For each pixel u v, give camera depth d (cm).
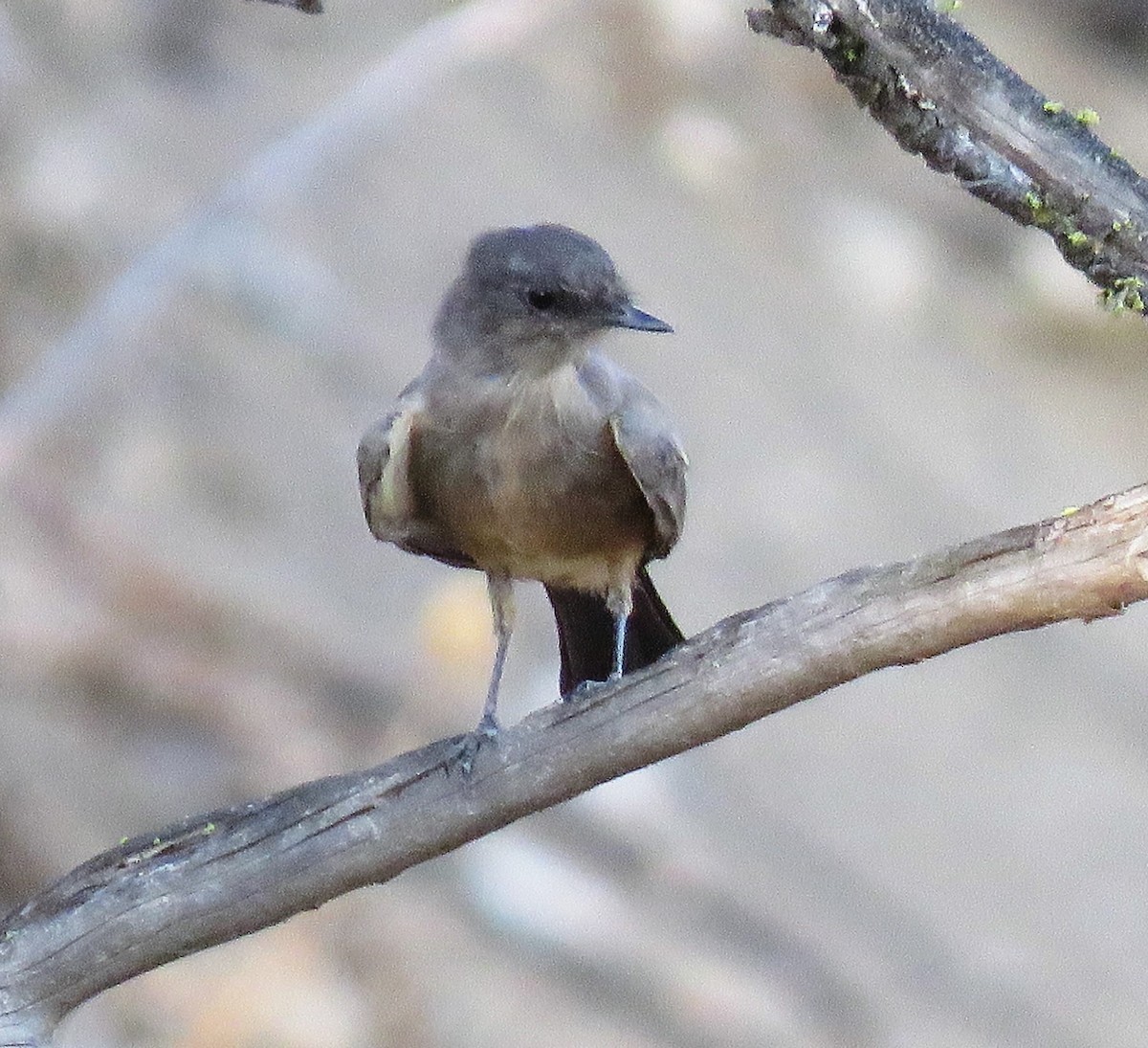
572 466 887
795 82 2241
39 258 1574
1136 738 1672
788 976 1370
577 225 1912
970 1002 1390
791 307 1998
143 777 1366
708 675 716
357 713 1434
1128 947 1457
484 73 2084
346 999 1247
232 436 1589
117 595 1445
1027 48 2398
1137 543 645
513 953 1327
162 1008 1224
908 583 688
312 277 1703
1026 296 2127
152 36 1905
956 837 1523
